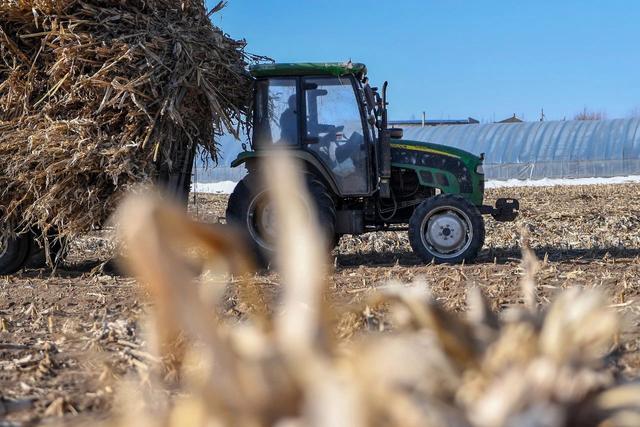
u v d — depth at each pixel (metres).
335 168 13.80
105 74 11.85
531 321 1.98
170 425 1.57
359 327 6.41
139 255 1.29
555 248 16.48
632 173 52.53
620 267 11.88
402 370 1.53
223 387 1.42
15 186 12.05
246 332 1.76
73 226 11.85
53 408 4.62
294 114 13.82
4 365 6.04
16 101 12.04
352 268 12.91
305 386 1.42
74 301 9.52
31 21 12.07
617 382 2.65
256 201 13.41
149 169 11.95
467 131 58.53
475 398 1.65
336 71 13.77
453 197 13.60
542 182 52.72
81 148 11.61
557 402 1.65
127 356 5.96
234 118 13.58
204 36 12.98
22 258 12.95
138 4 12.66
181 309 1.33
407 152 14.55
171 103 11.93
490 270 11.72
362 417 1.34
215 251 1.47
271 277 11.09
